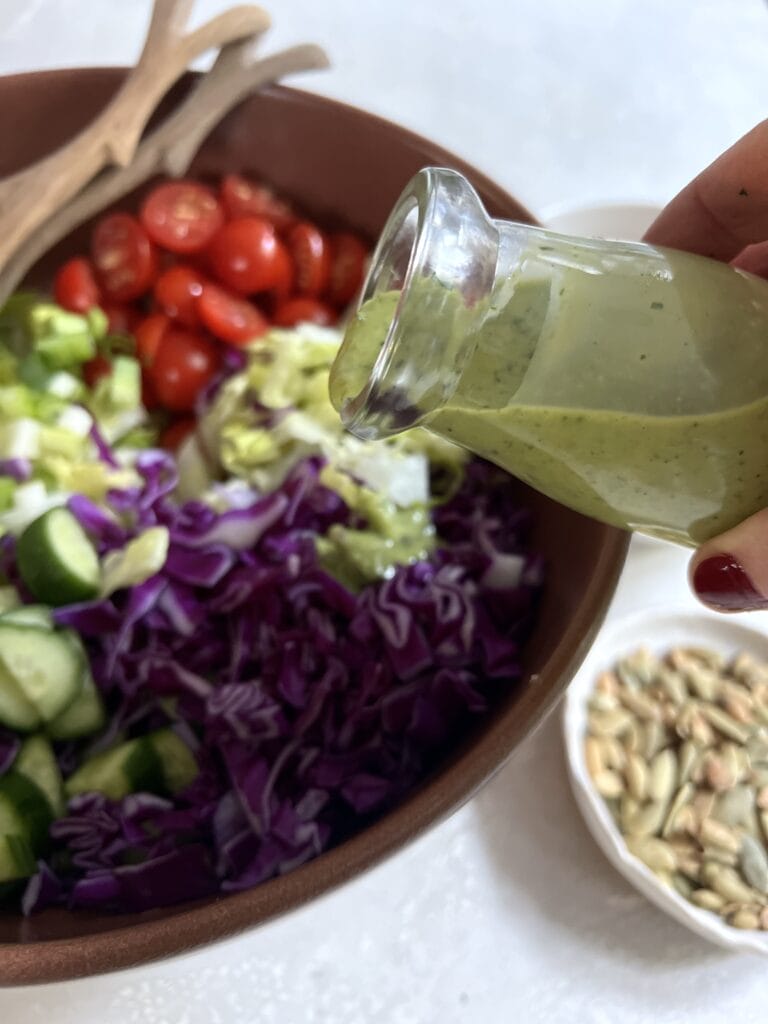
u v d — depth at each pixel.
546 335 0.14
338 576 0.22
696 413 0.14
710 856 0.20
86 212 0.24
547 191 0.30
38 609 0.21
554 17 0.35
